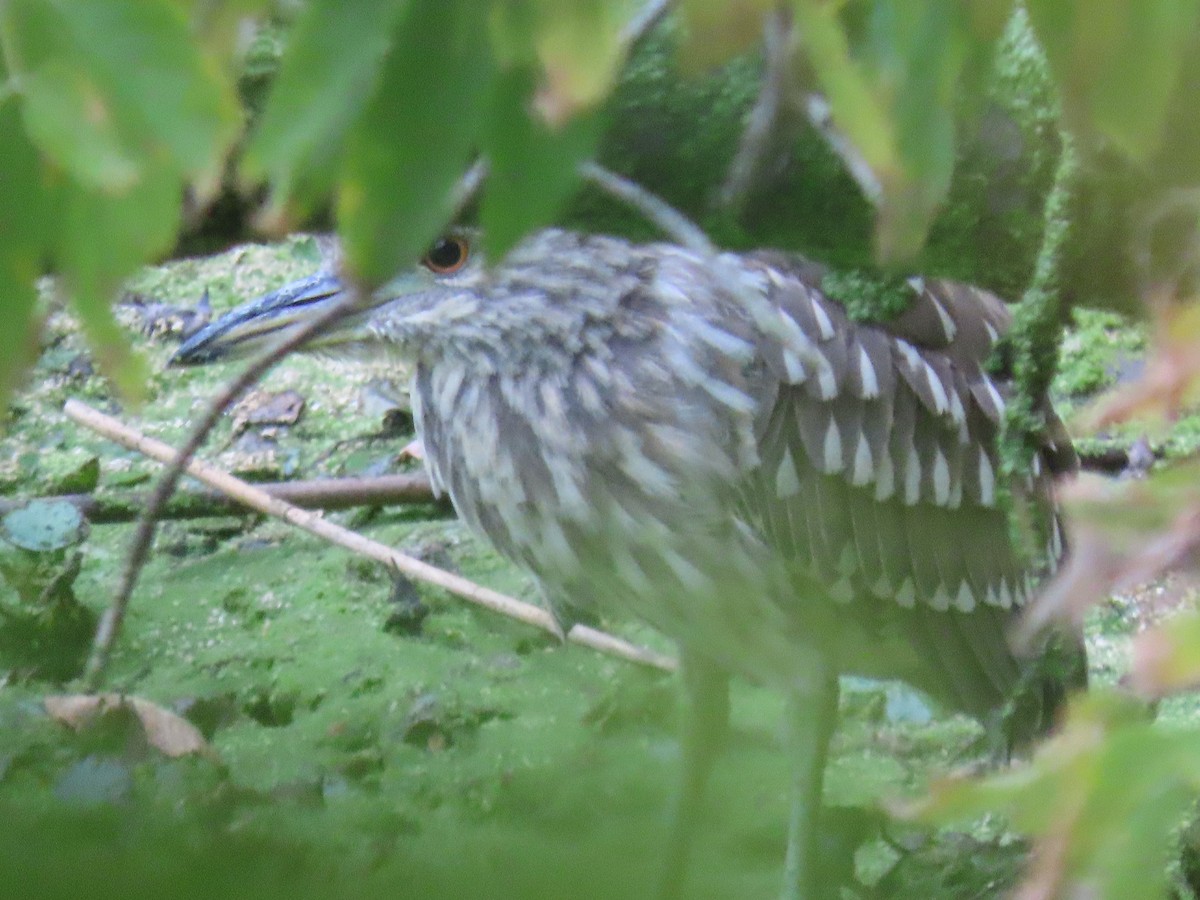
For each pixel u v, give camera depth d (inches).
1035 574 279.9
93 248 111.6
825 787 311.4
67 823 259.4
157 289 477.1
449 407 287.3
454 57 101.8
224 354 285.4
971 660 299.4
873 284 278.7
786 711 285.1
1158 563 110.3
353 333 284.0
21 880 148.3
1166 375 107.5
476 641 366.0
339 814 289.4
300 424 440.8
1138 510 110.4
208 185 104.3
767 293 274.1
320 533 384.8
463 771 313.3
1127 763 108.2
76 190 109.3
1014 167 210.8
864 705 343.3
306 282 289.3
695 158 192.2
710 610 282.8
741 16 103.2
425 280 279.7
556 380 277.0
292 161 103.1
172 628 367.2
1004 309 303.1
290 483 403.5
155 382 451.5
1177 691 113.6
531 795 301.6
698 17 103.4
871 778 316.5
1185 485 109.8
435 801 299.1
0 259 111.4
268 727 336.2
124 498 400.5
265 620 371.2
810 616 283.3
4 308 113.9
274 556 394.3
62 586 354.9
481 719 334.6
